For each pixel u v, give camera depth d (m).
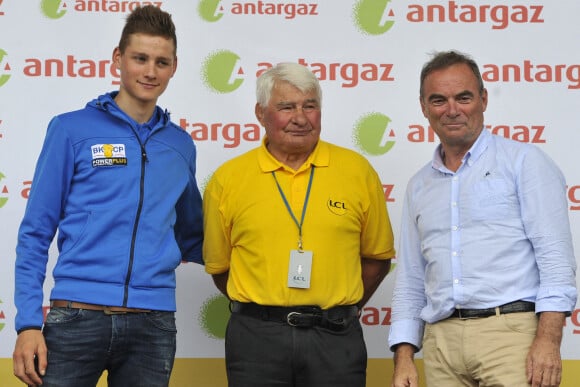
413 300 3.47
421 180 3.47
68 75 4.18
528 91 4.19
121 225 3.27
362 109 4.21
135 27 3.38
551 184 3.14
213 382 4.16
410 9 4.20
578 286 4.13
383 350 4.20
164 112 3.53
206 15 4.21
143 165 3.34
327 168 3.57
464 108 3.27
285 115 3.48
